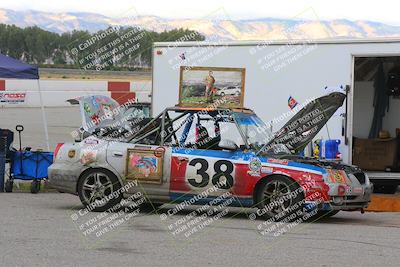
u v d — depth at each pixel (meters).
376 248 7.17
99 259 6.42
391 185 13.07
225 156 9.07
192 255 6.67
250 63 13.45
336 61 12.68
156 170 9.27
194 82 13.95
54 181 9.76
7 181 11.98
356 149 13.77
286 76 13.12
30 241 7.23
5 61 12.48
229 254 6.75
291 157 9.16
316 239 7.67
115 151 9.48
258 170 8.88
